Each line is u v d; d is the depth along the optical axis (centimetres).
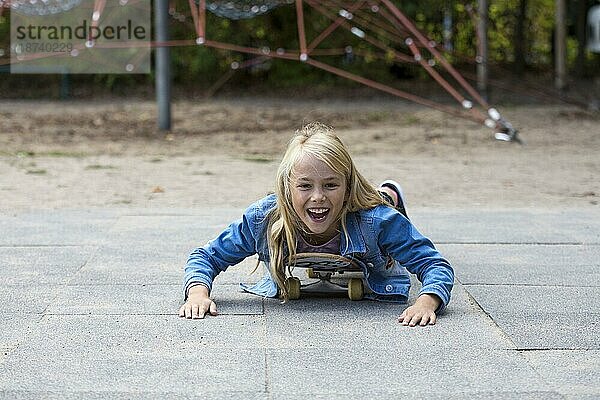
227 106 2047
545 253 654
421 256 501
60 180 1044
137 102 2147
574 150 1373
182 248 660
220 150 1364
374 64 2453
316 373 405
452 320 486
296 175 476
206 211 834
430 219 790
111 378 399
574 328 472
